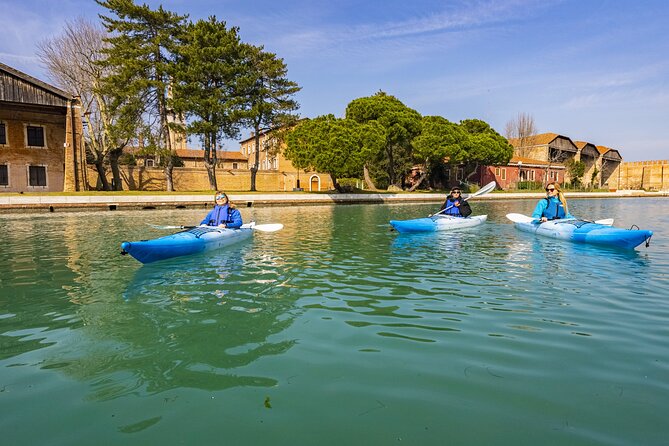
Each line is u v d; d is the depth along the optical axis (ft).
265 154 173.47
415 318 15.48
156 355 12.37
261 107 108.27
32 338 13.78
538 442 8.13
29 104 89.35
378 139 105.09
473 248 31.01
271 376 10.96
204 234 29.63
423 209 80.43
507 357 12.01
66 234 40.09
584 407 9.36
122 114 96.37
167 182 108.47
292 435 8.43
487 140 141.08
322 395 9.96
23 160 93.76
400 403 9.59
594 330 14.12
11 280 21.54
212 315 16.03
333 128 99.66
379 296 18.47
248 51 109.29
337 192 112.57
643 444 8.04
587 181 213.05
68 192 89.35
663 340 13.23
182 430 8.61
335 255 28.48
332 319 15.44
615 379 10.67
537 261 26.08
